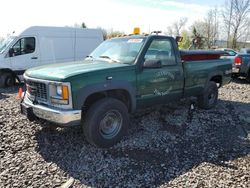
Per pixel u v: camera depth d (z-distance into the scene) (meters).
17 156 4.21
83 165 4.01
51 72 4.39
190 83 6.12
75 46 13.58
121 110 4.61
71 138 4.90
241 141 5.08
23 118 5.93
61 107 4.13
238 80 13.35
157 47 5.31
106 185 3.54
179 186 3.52
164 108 6.91
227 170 3.95
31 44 12.17
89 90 4.19
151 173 3.84
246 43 44.78
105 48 5.71
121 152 4.45
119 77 4.59
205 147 4.76
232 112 7.00
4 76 11.55
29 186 3.45
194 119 6.21
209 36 46.12
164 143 4.86
